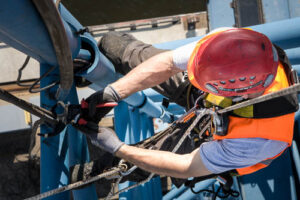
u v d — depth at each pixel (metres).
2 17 1.08
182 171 1.54
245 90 1.31
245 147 1.42
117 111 3.77
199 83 1.38
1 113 5.79
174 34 6.40
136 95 3.39
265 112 1.35
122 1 10.11
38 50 1.41
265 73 1.25
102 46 2.51
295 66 3.64
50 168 1.97
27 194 6.41
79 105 1.54
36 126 1.62
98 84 2.55
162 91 2.30
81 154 2.17
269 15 5.87
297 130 4.59
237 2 5.93
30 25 1.18
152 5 10.02
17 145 6.62
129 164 2.03
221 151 1.47
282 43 3.14
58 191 1.45
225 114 1.43
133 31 6.40
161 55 1.58
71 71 1.59
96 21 10.09
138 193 3.54
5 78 5.94
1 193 6.35
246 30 1.29
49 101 1.93
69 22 1.82
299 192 4.53
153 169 1.58
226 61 1.24
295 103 1.41
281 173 4.36
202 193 4.95
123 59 2.39
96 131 1.53
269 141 1.41
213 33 1.46
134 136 4.08
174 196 5.00
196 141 2.16
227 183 2.00
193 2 10.11
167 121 5.21
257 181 4.35
